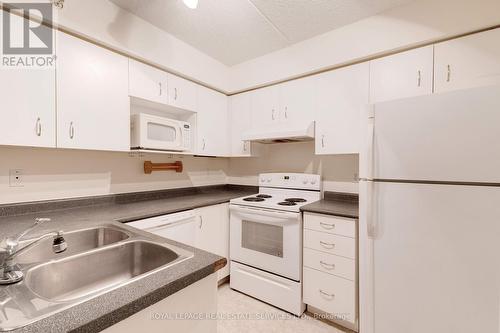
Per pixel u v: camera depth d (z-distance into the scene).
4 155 1.45
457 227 1.10
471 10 1.43
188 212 1.85
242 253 2.11
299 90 2.18
